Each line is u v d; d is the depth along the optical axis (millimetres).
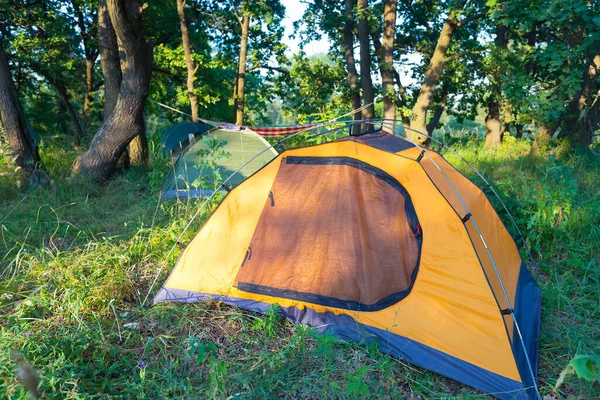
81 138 21406
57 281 4621
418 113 14195
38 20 17172
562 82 9102
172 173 8992
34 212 7020
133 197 8477
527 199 6234
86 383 3219
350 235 4062
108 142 9352
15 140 8898
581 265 5062
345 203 4098
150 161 11445
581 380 3262
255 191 4398
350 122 4367
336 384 3191
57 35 17547
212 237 4508
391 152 3994
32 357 3326
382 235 3949
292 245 4250
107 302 4301
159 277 4992
